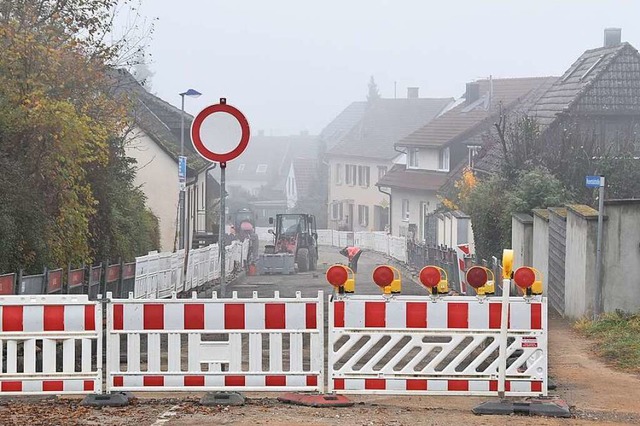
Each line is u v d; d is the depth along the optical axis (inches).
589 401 734.5
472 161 3720.5
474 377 703.1
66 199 1370.6
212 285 2279.8
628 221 1222.9
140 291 1631.4
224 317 708.0
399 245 3636.8
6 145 1298.0
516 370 701.9
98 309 703.1
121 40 1696.6
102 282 1448.1
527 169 2026.3
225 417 644.7
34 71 1347.2
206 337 906.7
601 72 3078.2
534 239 1667.1
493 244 1942.7
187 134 3368.6
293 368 711.1
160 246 2652.6
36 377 702.5
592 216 1230.3
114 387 705.6
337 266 705.6
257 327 708.0
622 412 694.5
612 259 1222.9
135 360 709.9
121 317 706.2
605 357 960.9
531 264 1694.1
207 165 3371.1
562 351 1007.6
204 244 2962.6
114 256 1731.1
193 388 706.8
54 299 706.8
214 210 4092.0
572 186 1946.4
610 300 1219.9
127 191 2000.5
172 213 2898.6
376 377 707.4
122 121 1729.8
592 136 2176.4
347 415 655.8
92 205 1562.5
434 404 718.5
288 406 690.2
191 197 3120.1
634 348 975.6
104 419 636.1
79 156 1390.3
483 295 705.6
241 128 763.4
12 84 1312.7
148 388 706.2
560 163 2016.5
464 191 2795.3
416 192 4608.8
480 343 705.6
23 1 1437.0
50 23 1504.7
